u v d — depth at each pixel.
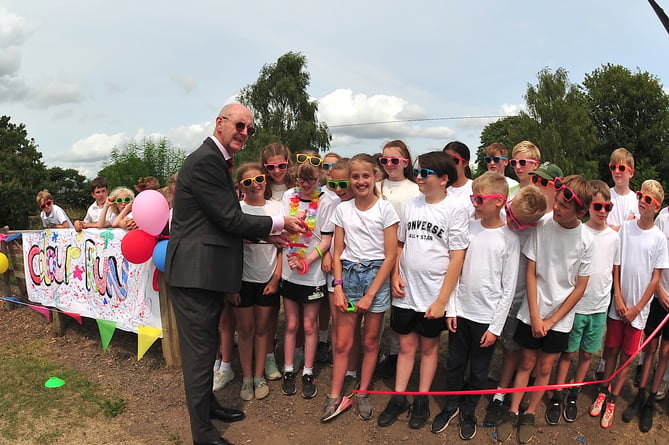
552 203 3.30
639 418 3.36
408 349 3.31
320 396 3.69
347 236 3.27
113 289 4.43
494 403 3.31
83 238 4.64
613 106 37.59
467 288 3.10
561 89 35.97
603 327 3.29
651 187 3.27
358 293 3.21
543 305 3.02
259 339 3.70
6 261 5.74
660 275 3.26
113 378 4.07
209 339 2.95
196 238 2.90
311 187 3.56
